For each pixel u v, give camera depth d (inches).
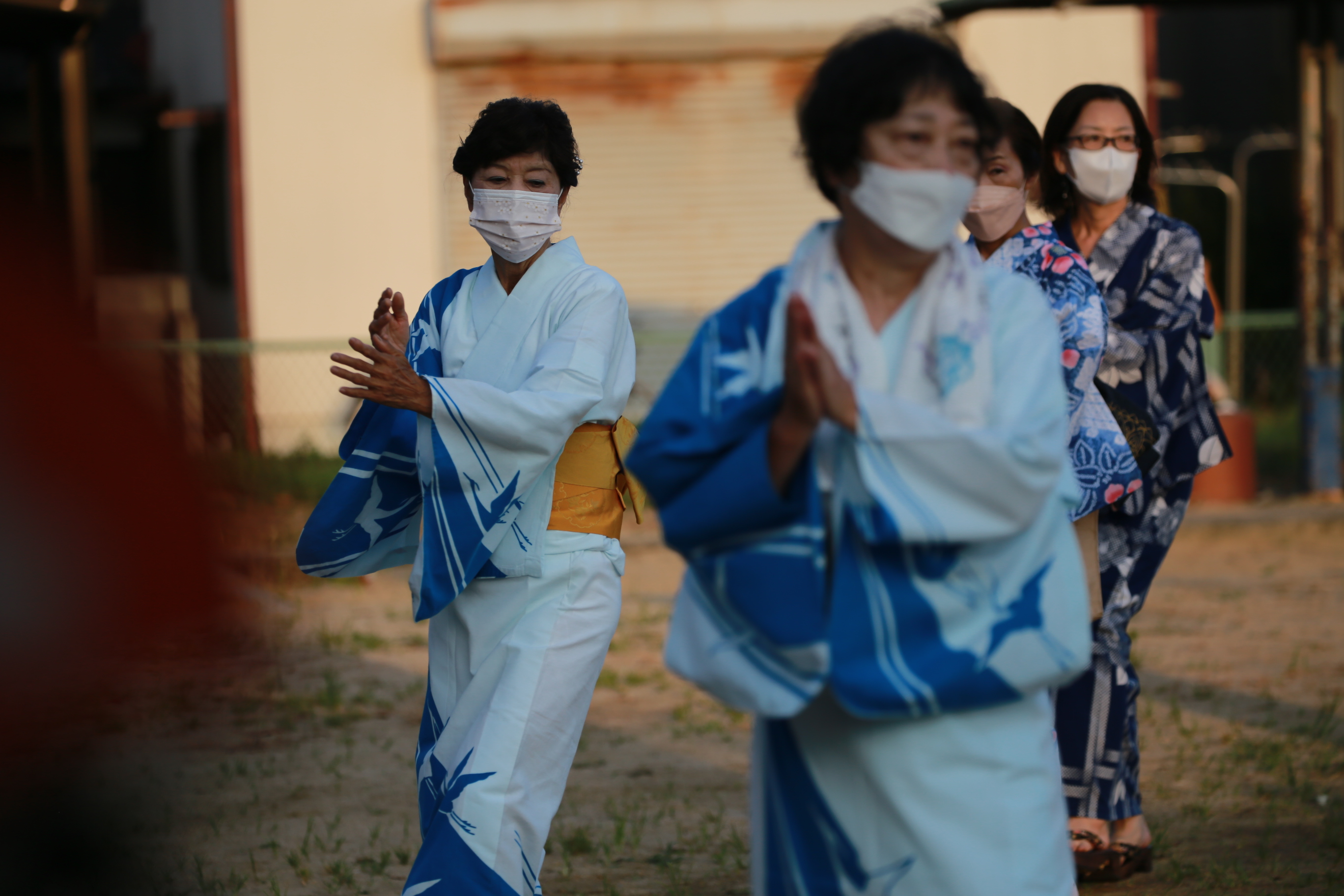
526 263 304.8
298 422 1183.6
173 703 546.3
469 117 1244.5
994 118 182.2
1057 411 181.6
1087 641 184.5
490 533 284.2
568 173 299.6
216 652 634.2
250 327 1238.3
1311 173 1015.6
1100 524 346.0
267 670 602.2
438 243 1255.5
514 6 1226.0
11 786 438.3
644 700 550.0
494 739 281.9
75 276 1135.0
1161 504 349.4
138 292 1311.5
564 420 283.9
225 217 1283.2
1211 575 792.9
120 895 347.6
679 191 1254.9
